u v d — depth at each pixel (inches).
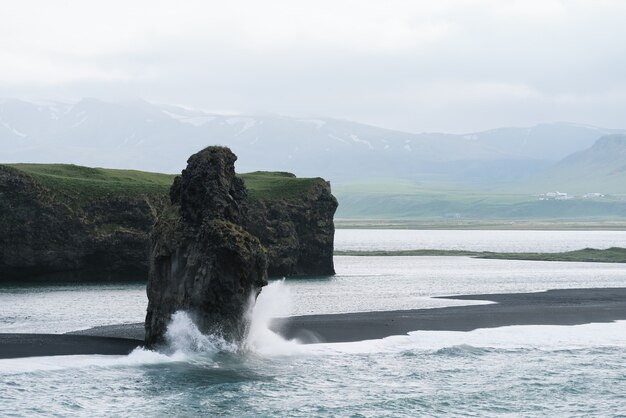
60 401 1959.9
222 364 2373.3
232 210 2645.2
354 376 2277.3
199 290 2487.7
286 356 2504.9
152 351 2508.6
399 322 3161.9
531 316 3361.2
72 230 5280.5
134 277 5457.7
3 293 4372.5
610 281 5251.0
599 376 2311.8
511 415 1947.6
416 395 2094.0
